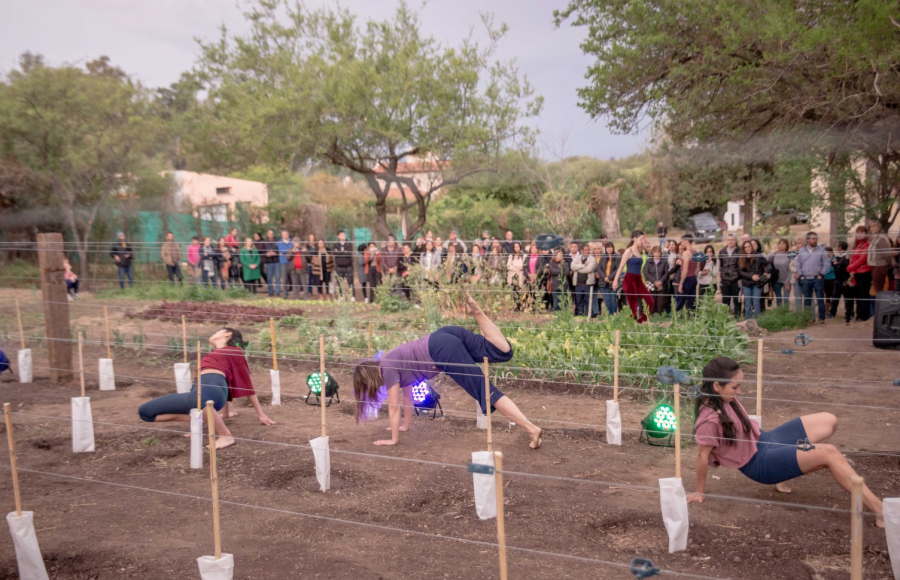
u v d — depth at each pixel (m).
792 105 10.52
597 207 24.84
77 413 5.52
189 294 15.25
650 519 4.00
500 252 11.89
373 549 3.74
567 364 7.31
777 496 4.32
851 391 6.66
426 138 19.11
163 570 3.56
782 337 9.32
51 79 18.41
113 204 20.34
